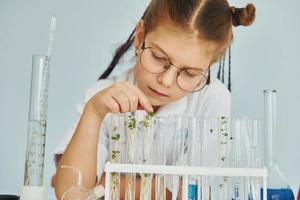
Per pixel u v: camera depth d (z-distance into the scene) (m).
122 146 1.03
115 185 0.99
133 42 1.61
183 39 1.38
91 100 1.17
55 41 1.62
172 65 1.41
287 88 1.65
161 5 1.44
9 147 1.59
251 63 1.64
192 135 1.05
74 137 1.17
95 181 1.17
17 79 1.61
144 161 1.02
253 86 1.63
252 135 1.06
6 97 1.61
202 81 1.53
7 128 1.60
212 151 1.05
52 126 1.59
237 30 1.65
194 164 1.04
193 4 1.39
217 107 1.58
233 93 1.62
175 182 1.01
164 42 1.40
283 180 1.08
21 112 1.60
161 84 1.43
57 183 1.17
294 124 1.63
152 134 1.03
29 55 1.62
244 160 1.05
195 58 1.40
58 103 1.60
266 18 1.67
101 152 1.27
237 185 1.03
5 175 1.57
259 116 1.63
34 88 1.09
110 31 1.63
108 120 1.28
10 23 1.63
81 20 1.63
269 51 1.65
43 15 1.63
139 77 1.49
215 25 1.40
